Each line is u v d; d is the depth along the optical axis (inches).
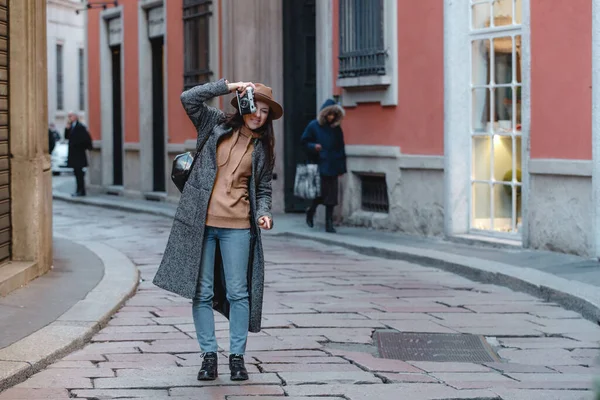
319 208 700.0
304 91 797.9
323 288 424.8
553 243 486.6
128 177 1023.6
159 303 383.6
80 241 593.9
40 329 313.3
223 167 259.4
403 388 251.3
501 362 292.4
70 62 2140.7
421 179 593.3
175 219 259.4
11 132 416.8
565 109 476.1
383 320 350.9
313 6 796.6
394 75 611.2
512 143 528.1
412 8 594.6
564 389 251.0
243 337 261.4
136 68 996.6
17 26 412.2
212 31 836.0
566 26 474.3
